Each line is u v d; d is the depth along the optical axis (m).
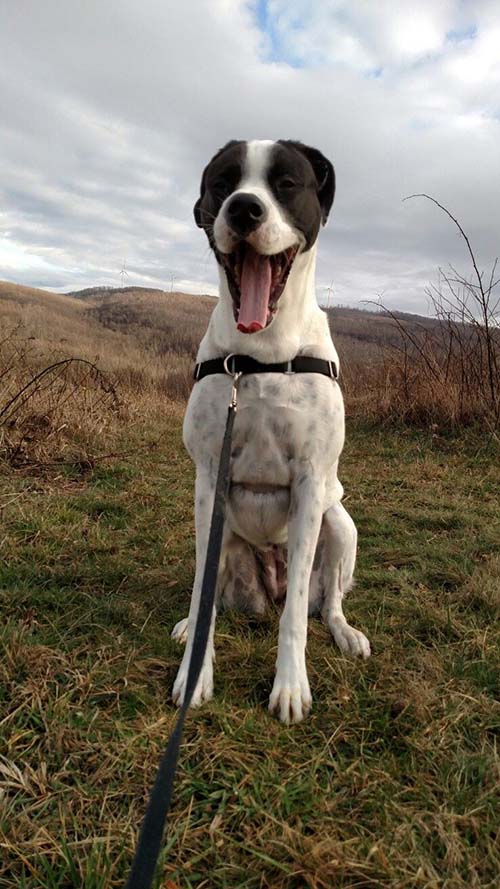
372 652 0.95
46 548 1.25
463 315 2.74
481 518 1.66
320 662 0.91
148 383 4.96
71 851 0.56
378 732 0.75
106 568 1.21
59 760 0.67
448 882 0.54
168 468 2.12
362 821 0.61
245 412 0.91
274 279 0.91
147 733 0.72
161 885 0.52
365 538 1.53
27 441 2.03
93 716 0.74
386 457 2.42
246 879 0.54
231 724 0.75
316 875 0.53
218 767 0.67
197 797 0.64
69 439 2.26
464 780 0.67
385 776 0.66
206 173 1.04
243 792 0.63
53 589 1.08
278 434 0.92
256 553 1.08
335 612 1.06
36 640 0.90
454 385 2.81
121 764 0.67
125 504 1.63
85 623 0.98
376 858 0.55
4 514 1.41
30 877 0.53
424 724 0.75
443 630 1.02
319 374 0.93
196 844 0.57
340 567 1.07
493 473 2.14
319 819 0.60
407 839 0.58
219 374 0.93
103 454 2.17
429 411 2.79
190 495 1.78
